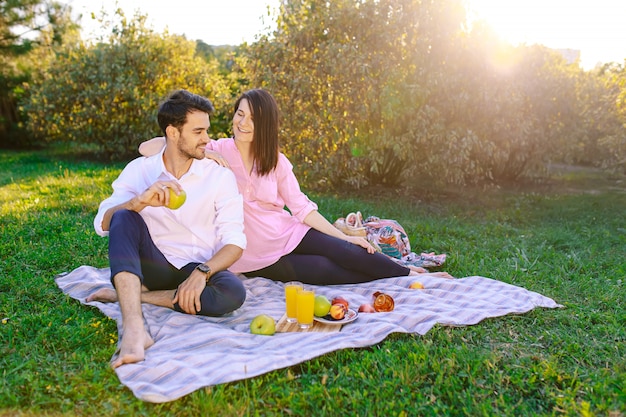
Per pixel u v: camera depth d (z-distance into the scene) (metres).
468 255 4.60
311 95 7.37
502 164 9.03
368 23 7.25
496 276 3.96
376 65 7.06
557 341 2.77
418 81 7.10
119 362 2.26
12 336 2.62
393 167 8.07
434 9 7.02
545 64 8.59
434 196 7.85
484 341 2.79
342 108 7.34
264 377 2.29
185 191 2.89
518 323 3.03
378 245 4.20
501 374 2.39
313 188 7.66
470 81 7.30
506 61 7.66
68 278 3.48
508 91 7.54
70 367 2.33
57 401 2.07
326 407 2.12
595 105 9.12
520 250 4.79
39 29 13.43
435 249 4.86
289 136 7.54
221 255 2.87
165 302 2.93
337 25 7.31
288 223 3.62
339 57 6.94
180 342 2.51
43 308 2.99
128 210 2.73
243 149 3.42
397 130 7.29
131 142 11.00
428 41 7.16
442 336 2.73
